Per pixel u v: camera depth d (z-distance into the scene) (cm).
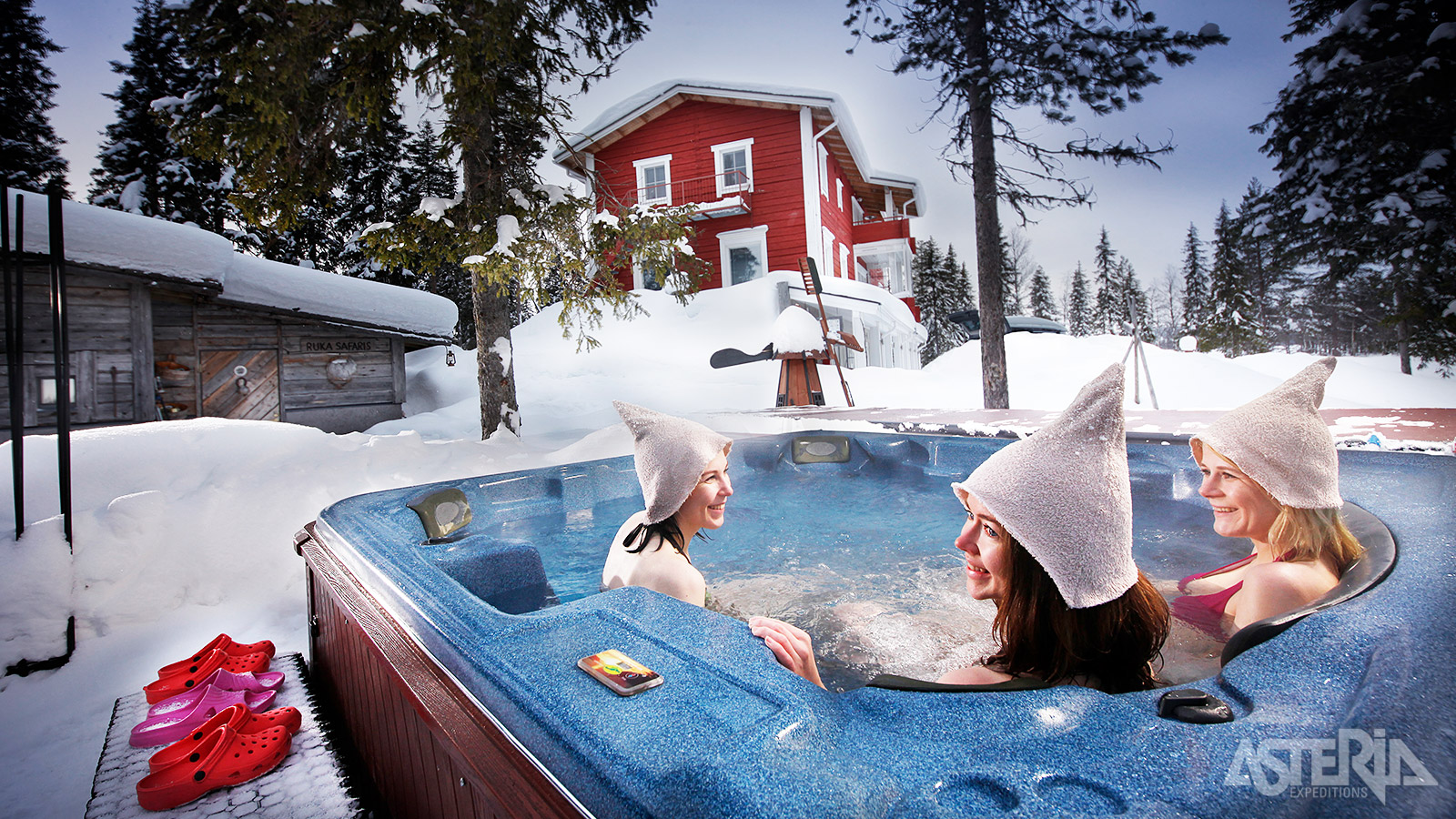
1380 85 1142
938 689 83
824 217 1697
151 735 179
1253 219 1424
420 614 127
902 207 2341
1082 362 1586
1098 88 788
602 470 386
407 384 1249
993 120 841
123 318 848
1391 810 55
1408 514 160
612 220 675
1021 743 68
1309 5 1332
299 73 484
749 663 88
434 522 240
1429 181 1180
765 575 252
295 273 1020
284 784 159
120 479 333
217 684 202
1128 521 99
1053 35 820
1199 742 66
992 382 852
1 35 1828
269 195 575
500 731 86
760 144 1603
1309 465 140
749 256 1658
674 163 1647
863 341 1593
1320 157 1253
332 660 194
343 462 392
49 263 261
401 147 1438
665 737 71
